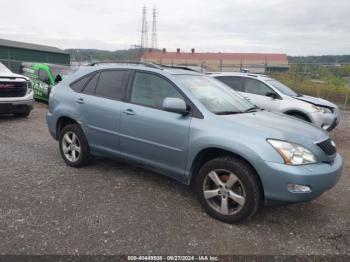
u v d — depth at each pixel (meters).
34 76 14.60
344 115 14.60
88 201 4.44
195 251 3.41
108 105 5.14
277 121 4.39
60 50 39.88
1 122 9.77
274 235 3.80
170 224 3.92
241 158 3.94
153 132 4.59
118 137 5.04
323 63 19.38
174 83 4.61
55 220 3.89
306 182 3.63
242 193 3.88
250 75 9.92
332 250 3.54
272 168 3.65
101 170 5.68
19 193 4.60
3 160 6.03
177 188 5.02
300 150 3.77
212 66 33.31
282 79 20.72
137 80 5.02
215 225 3.96
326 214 4.41
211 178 4.09
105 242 3.48
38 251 3.27
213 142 4.01
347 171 6.39
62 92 5.88
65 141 5.84
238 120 4.15
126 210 4.23
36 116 11.15
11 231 3.61
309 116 8.74
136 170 5.74
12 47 32.34
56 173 5.46
